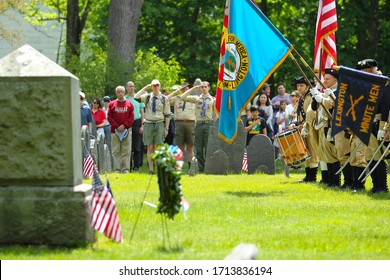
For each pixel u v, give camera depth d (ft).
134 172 81.87
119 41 111.65
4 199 31.42
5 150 31.55
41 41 173.68
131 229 36.35
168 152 31.99
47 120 31.37
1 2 123.95
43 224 31.35
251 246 21.66
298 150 64.44
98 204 32.04
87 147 66.74
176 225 38.27
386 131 52.70
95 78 109.60
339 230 37.47
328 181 62.23
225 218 41.24
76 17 131.13
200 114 83.51
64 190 31.35
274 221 40.57
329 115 57.98
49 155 31.40
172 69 117.50
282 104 92.58
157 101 77.97
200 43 149.89
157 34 153.48
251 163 80.59
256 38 57.98
